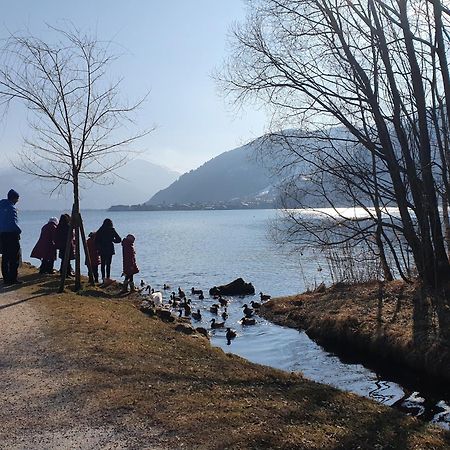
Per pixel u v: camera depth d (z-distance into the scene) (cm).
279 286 2562
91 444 540
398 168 1451
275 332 1477
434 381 1005
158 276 3055
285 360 1182
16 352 859
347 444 565
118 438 554
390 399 912
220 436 558
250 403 664
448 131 1390
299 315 1606
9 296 1331
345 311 1456
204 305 1989
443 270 1454
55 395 674
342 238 1786
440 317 1213
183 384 726
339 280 2072
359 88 1466
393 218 1622
